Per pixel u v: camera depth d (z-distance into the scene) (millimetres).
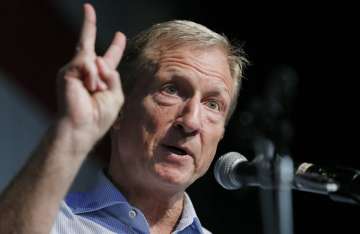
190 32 3404
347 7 8406
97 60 2557
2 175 6285
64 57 6852
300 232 8250
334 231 8070
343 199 2713
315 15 8570
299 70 8562
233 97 3600
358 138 8203
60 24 6902
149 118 3260
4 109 6379
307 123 8438
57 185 2482
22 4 6637
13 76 6469
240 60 3600
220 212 8203
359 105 8234
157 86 3291
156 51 3375
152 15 7941
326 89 8438
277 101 2855
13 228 2451
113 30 7465
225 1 8625
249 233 8180
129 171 3338
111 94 2576
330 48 8469
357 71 8297
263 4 8727
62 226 3234
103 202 3326
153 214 3410
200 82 3289
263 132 2818
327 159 8312
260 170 2768
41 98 6617
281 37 8656
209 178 8180
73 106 2488
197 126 3199
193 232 3537
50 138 2488
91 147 2541
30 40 6648
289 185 2715
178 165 3223
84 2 7172
